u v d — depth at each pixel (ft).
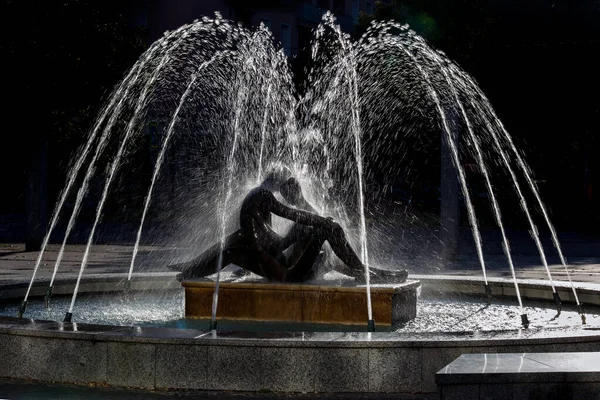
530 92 118.42
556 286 39.29
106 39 82.43
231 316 33.06
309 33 163.02
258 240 33.19
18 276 56.95
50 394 22.91
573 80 119.75
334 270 34.40
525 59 115.96
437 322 32.94
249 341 23.00
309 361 22.89
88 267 65.05
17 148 85.66
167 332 24.22
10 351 24.79
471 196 134.62
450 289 42.78
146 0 131.03
